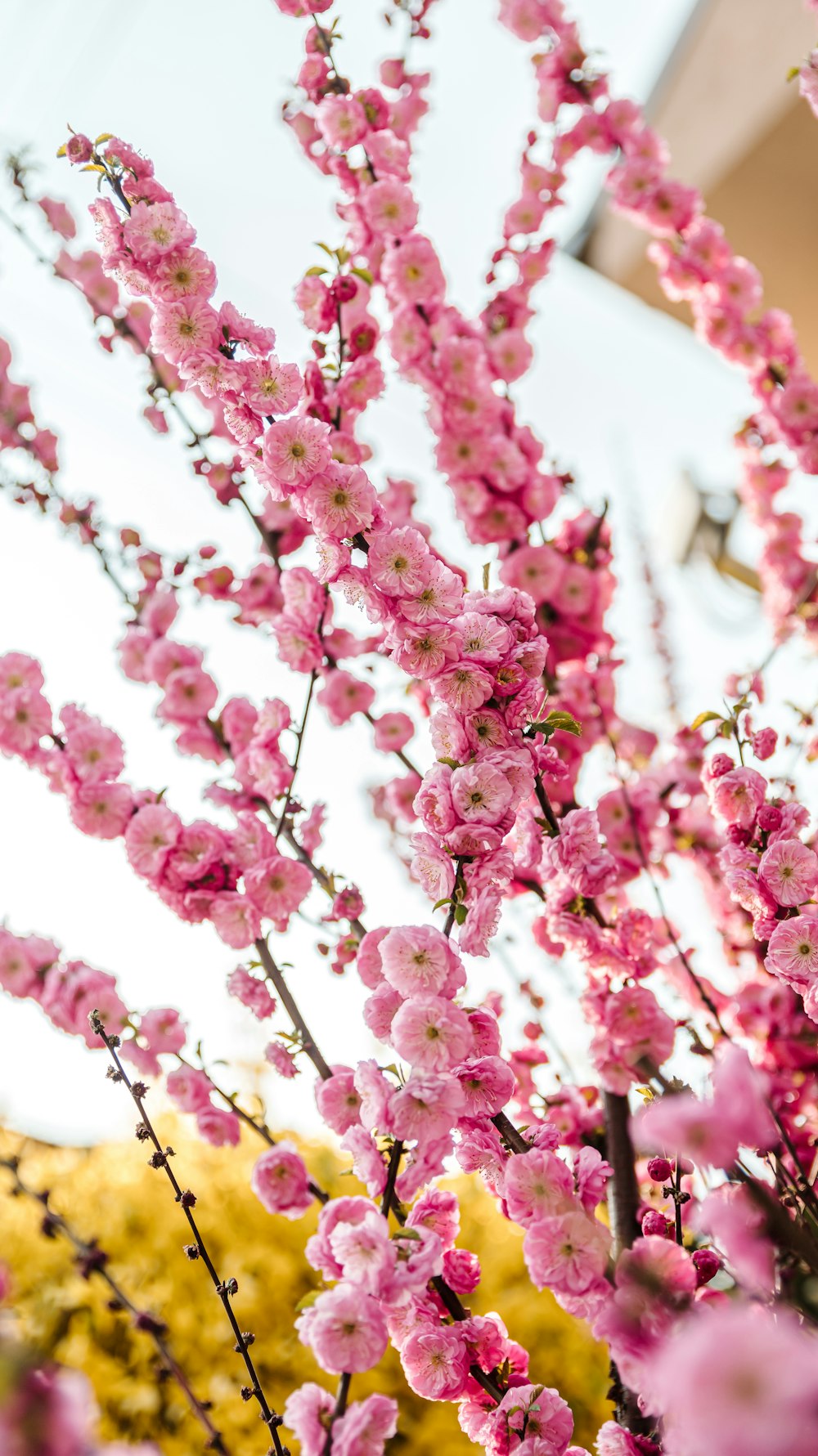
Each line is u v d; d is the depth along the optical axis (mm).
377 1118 1229
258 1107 1435
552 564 1651
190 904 1433
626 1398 1313
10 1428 1034
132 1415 1645
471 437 1642
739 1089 1096
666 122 2680
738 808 1385
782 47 2260
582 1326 1794
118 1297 1281
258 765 1488
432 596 1300
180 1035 1446
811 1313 1142
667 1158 1305
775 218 2594
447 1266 1292
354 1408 1174
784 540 2119
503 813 1274
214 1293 1754
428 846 1286
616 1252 1367
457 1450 1669
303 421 1311
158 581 1600
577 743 1615
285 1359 1703
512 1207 1236
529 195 1833
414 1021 1236
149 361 1598
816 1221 1263
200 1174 1936
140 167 1354
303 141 1639
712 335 2002
